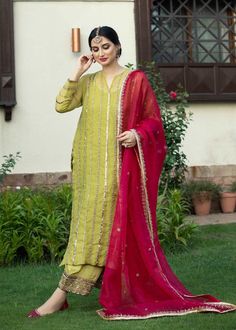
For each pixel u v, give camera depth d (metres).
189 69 9.26
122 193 3.52
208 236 6.84
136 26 9.05
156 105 3.74
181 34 9.53
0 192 7.79
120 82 3.66
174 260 5.54
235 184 9.23
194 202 8.80
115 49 3.70
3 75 8.59
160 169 3.75
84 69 3.70
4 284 4.68
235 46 9.73
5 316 3.62
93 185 3.61
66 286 3.60
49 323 3.40
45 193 7.00
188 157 9.27
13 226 5.67
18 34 8.74
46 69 8.82
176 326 3.25
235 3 9.74
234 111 9.48
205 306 3.52
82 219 3.62
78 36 8.80
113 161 3.61
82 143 3.69
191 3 9.59
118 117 3.62
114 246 3.50
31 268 5.37
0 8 8.60
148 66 7.91
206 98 9.27
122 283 3.52
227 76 9.38
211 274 4.88
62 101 3.71
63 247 5.72
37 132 8.78
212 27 9.67
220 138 9.41
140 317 3.42
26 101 8.75
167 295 3.56
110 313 3.44
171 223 6.18
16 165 8.68
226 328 3.20
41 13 8.81
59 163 8.84
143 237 3.58
